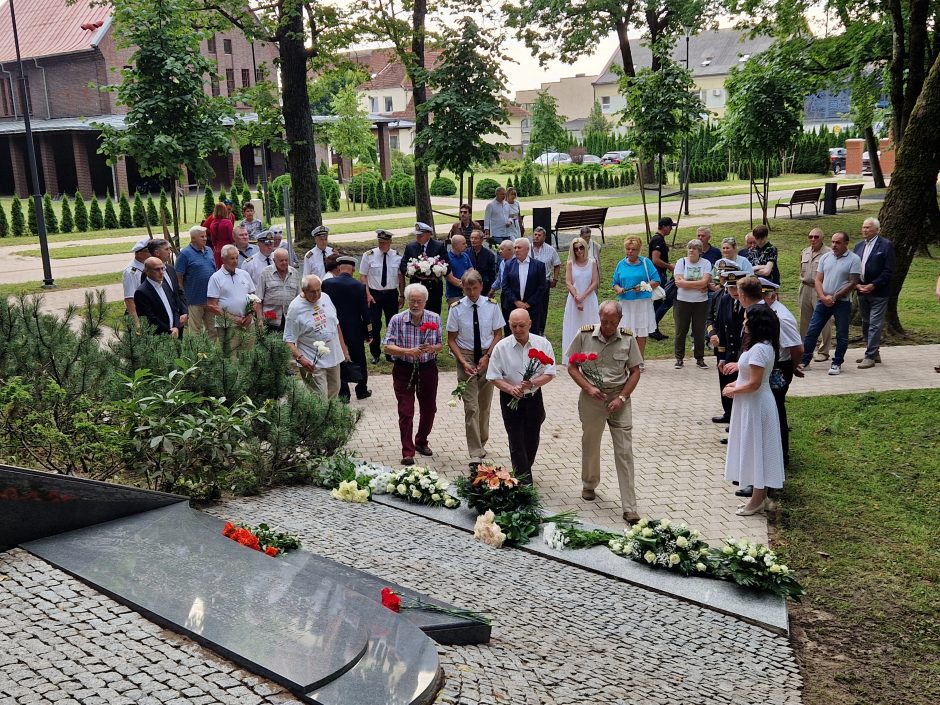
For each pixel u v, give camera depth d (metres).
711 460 9.06
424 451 9.21
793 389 11.31
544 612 5.53
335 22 19.33
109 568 4.38
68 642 3.63
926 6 18.48
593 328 7.82
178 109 16.22
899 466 8.67
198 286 11.42
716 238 23.61
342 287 10.93
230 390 7.53
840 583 6.60
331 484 7.70
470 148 18.89
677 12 33.12
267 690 3.39
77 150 45.44
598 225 23.19
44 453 6.43
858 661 5.62
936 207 22.58
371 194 39.69
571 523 7.15
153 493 5.39
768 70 23.62
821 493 8.11
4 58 48.50
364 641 3.80
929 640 5.89
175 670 3.47
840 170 53.38
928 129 13.52
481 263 13.47
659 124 20.03
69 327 7.52
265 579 4.42
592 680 4.48
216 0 18.53
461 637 4.54
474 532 6.93
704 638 5.59
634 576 6.41
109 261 23.16
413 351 8.73
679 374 12.66
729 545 6.52
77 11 48.78
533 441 8.09
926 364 12.36
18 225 30.67
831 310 12.04
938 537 7.25
